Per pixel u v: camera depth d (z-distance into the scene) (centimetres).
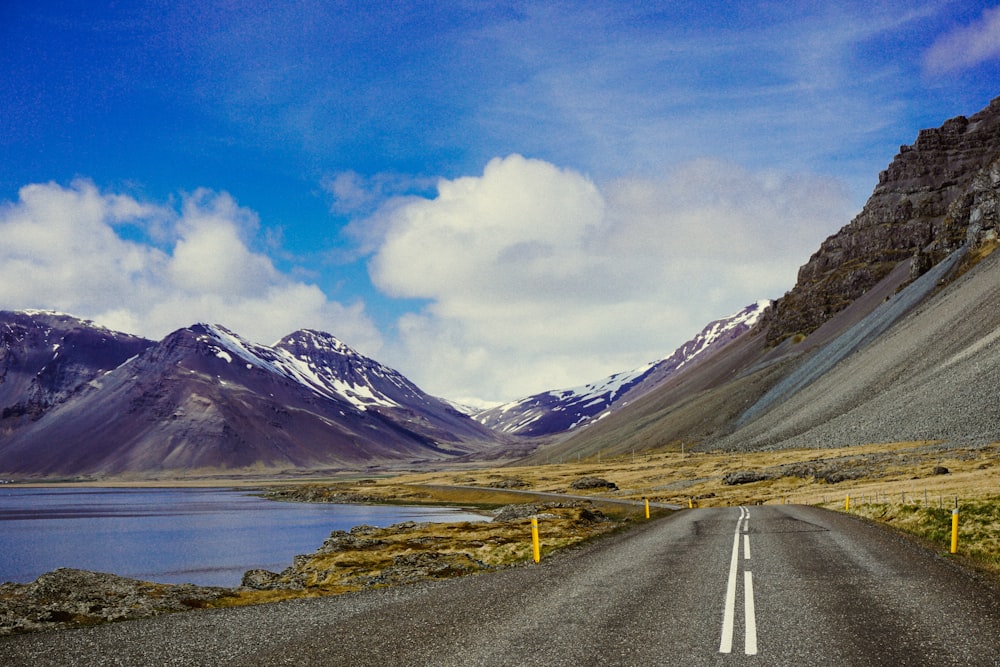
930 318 16838
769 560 2247
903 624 1335
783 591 1684
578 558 2612
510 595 1773
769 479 10694
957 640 1217
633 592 1731
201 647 1331
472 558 3578
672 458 19462
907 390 13488
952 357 13438
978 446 9125
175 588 2716
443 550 4134
